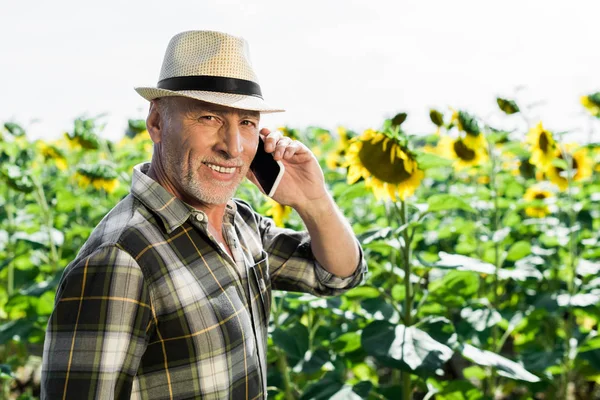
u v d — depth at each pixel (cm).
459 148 407
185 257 154
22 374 494
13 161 492
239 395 159
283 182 193
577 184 485
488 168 442
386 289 422
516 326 412
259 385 168
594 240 414
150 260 147
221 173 159
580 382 469
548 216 519
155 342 149
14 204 575
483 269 276
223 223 174
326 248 201
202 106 155
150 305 146
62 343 141
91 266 143
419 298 367
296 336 318
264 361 176
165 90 153
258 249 187
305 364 300
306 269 208
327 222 197
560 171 421
